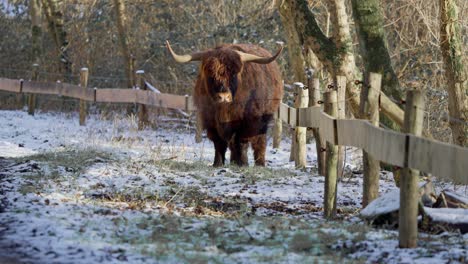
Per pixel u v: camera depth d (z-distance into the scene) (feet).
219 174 70.79
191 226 45.44
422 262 35.81
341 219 49.65
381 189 66.13
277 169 75.15
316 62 99.86
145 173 68.44
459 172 34.86
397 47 111.96
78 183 61.11
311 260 36.96
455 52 70.38
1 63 154.10
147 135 103.09
